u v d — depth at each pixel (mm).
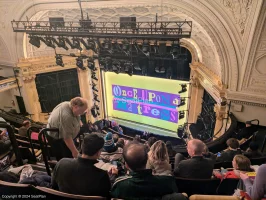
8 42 13234
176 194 2062
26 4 10992
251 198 2291
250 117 8609
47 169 3549
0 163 3670
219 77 9609
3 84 13578
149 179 2137
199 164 3227
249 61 7785
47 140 4172
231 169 3850
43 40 11172
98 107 18906
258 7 6531
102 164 3783
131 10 9680
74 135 3607
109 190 2387
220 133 9695
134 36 8664
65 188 2365
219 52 8266
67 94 17469
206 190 3209
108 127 14453
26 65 14008
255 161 4328
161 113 17031
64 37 11008
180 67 14578
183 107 15750
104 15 10828
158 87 16359
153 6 8695
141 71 16344
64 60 15969
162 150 3148
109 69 13812
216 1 7438
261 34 7105
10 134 3324
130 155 2104
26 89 14734
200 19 7992
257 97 8117
